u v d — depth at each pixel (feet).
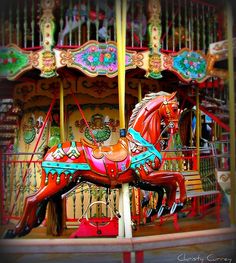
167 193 20.59
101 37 23.81
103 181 19.62
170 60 23.29
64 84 26.18
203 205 28.17
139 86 26.18
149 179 19.75
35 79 26.89
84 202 25.35
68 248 15.62
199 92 31.37
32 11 22.31
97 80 26.32
